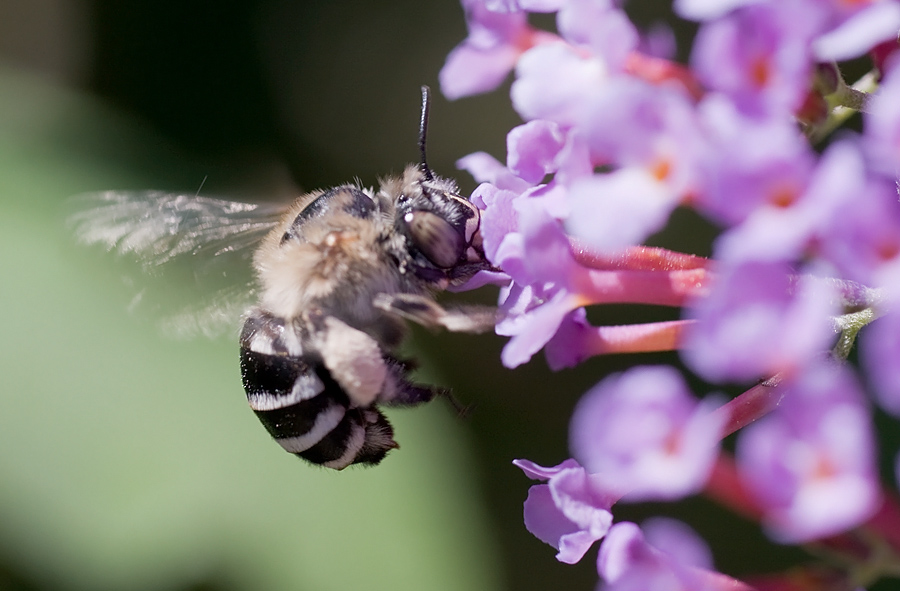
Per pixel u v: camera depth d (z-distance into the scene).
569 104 0.11
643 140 0.10
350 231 0.12
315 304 0.12
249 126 0.19
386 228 0.12
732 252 0.10
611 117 0.10
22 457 0.14
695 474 0.10
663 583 0.10
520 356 0.11
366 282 0.12
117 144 0.15
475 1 0.12
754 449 0.10
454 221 0.12
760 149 0.10
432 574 0.14
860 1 0.10
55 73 0.19
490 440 0.18
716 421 0.11
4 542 0.14
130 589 0.14
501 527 0.18
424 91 0.12
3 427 0.14
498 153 0.21
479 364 0.19
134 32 0.19
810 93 0.11
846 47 0.10
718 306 0.10
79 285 0.14
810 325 0.10
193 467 0.14
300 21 0.20
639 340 0.11
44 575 0.14
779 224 0.10
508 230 0.11
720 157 0.10
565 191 0.11
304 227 0.12
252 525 0.14
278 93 0.20
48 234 0.14
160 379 0.14
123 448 0.14
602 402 0.10
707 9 0.10
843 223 0.10
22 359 0.14
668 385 0.10
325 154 0.20
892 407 0.10
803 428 0.10
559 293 0.11
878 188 0.10
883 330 0.10
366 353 0.12
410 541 0.14
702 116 0.10
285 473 0.14
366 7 0.21
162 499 0.14
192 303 0.13
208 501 0.14
